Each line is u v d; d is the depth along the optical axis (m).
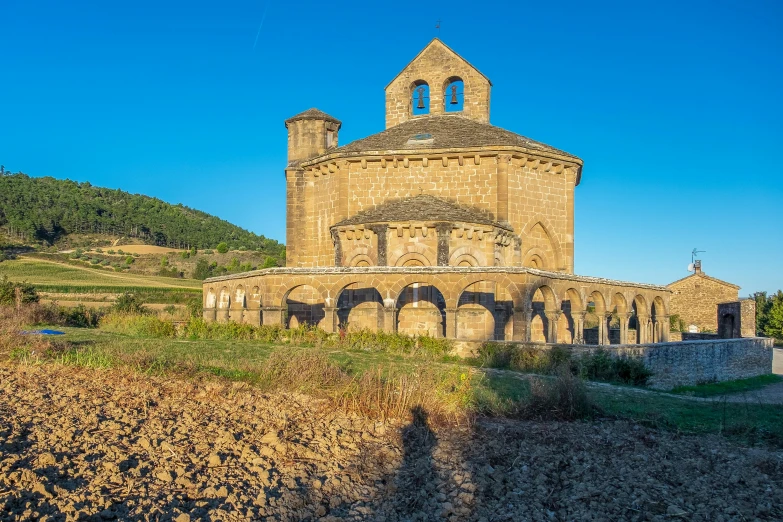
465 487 10.61
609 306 30.97
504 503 10.17
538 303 32.66
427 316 30.05
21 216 134.25
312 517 9.21
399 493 10.35
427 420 13.89
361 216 31.62
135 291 67.75
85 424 11.84
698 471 11.80
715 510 10.05
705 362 29.34
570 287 28.23
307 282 27.19
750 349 34.59
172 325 28.09
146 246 139.50
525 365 22.34
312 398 14.93
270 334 25.97
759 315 73.94
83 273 88.50
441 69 38.62
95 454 10.41
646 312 34.59
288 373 16.58
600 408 15.91
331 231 32.00
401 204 31.70
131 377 15.98
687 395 22.50
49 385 14.78
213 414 13.12
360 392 14.99
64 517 8.26
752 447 13.56
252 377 16.72
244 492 9.60
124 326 30.33
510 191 32.12
